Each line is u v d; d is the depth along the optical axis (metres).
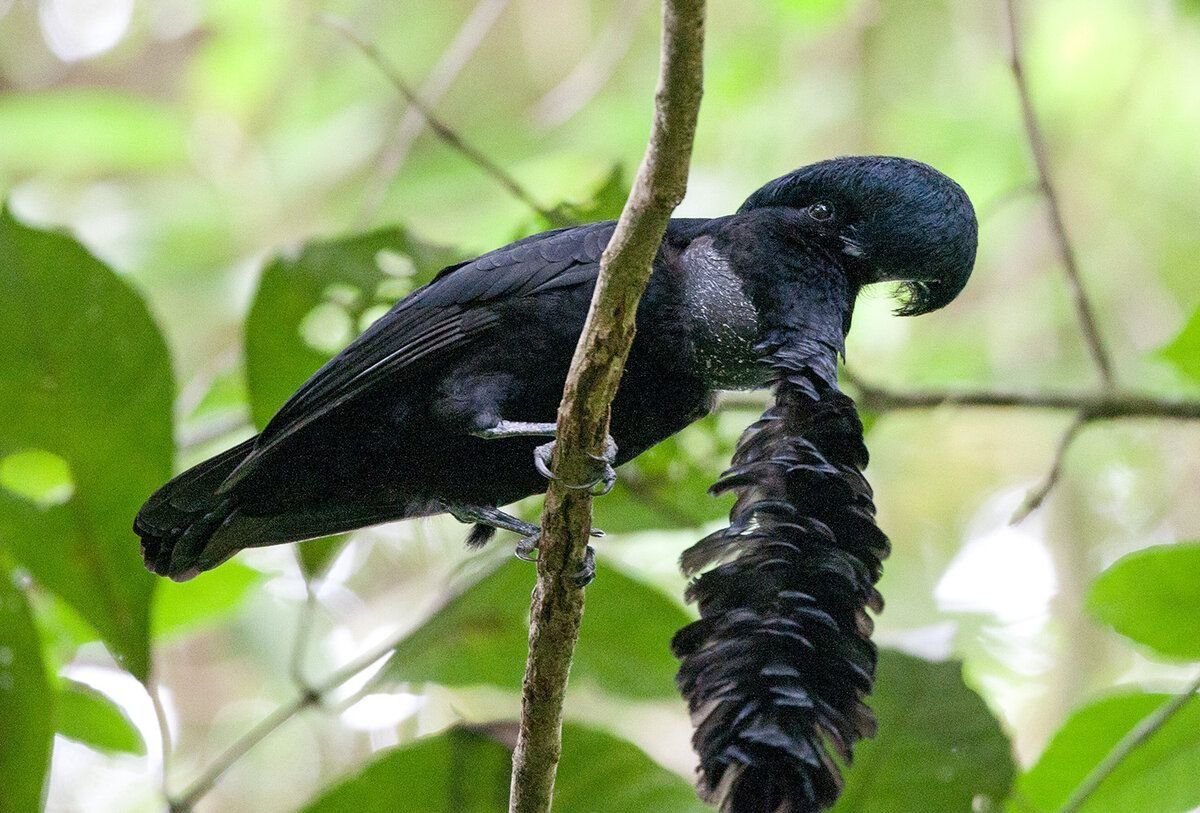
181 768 17.62
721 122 18.41
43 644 8.67
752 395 11.96
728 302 7.20
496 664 9.25
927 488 18.39
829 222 7.37
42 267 8.77
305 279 9.64
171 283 18.42
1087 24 17.56
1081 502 18.03
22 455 11.09
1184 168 17.94
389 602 17.03
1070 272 11.77
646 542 15.91
